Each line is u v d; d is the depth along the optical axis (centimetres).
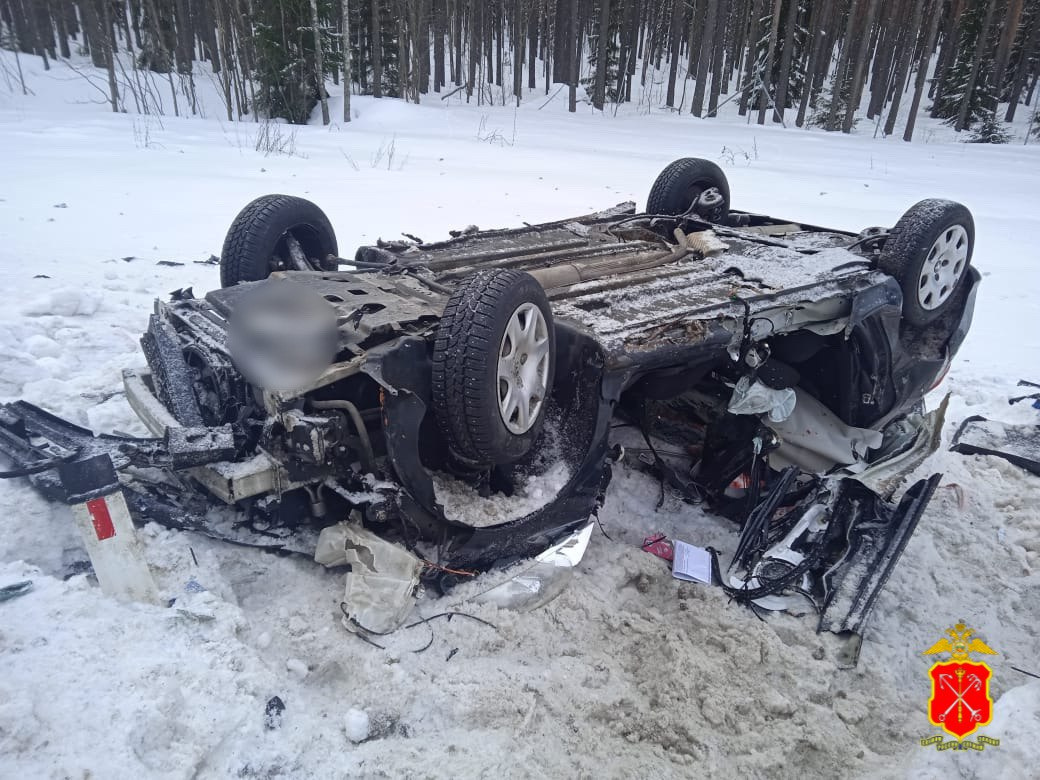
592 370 321
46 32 3206
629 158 1686
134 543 269
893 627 332
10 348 490
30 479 331
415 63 2706
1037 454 484
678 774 248
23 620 241
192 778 212
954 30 3784
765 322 365
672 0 4075
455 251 423
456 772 232
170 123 1967
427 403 298
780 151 2048
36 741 202
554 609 313
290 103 2320
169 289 641
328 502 324
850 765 260
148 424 333
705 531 394
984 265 931
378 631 283
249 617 286
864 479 391
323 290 339
